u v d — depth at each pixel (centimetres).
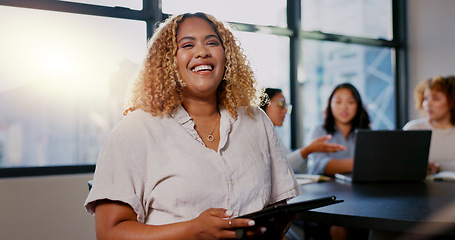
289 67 395
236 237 89
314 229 224
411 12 459
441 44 430
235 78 119
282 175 122
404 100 465
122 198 97
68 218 287
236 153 108
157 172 100
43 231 279
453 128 299
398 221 133
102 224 98
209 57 108
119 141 100
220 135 110
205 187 100
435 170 266
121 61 324
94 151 320
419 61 452
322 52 442
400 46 468
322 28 415
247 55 125
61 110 308
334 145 227
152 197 100
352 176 222
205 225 89
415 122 315
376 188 204
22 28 293
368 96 471
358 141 217
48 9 296
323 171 257
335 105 279
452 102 295
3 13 287
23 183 274
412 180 226
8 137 293
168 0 331
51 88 304
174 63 110
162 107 106
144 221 103
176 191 98
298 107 393
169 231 92
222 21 124
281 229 106
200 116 113
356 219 139
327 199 101
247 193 105
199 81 108
